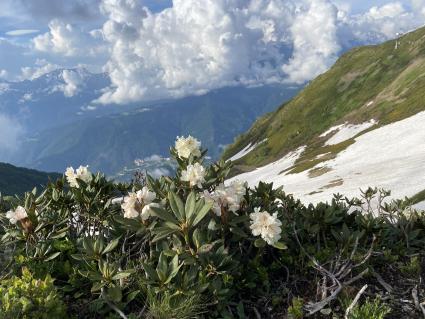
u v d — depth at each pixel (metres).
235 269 0.95
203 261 0.90
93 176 1.28
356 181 10.53
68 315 0.89
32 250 1.04
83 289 0.97
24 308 0.77
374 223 1.22
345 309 0.89
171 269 0.86
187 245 0.90
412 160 10.98
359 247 1.15
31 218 1.00
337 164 15.12
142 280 0.86
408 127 15.93
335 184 11.05
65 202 1.24
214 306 0.90
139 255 1.09
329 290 0.96
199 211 0.89
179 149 1.16
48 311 0.80
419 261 1.16
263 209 1.20
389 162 11.82
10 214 1.00
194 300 0.83
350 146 17.05
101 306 0.87
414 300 0.93
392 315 0.91
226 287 0.92
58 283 1.00
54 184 1.30
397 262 1.15
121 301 0.93
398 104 24.20
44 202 1.22
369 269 1.04
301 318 0.89
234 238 1.02
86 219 1.24
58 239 1.13
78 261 1.03
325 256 1.10
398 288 1.01
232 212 1.01
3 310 0.75
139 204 0.94
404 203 1.45
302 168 17.22
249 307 0.95
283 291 0.99
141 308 0.93
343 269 0.98
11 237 1.06
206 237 0.94
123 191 1.28
